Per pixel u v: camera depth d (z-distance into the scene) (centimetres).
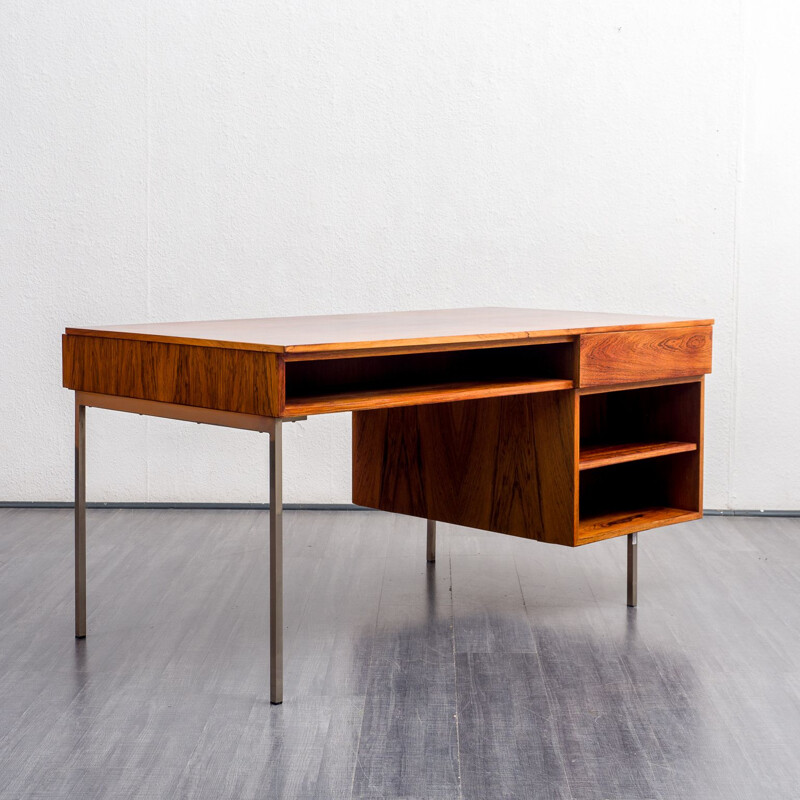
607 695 249
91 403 274
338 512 450
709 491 450
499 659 272
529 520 299
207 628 294
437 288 447
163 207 441
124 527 416
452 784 204
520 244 445
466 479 315
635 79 438
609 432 342
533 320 307
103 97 436
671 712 239
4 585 334
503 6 436
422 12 436
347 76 438
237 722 231
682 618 306
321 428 451
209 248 443
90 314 445
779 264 441
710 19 434
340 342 231
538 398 293
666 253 443
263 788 201
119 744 220
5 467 451
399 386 276
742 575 353
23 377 447
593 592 332
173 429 450
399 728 229
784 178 437
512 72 438
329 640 286
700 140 438
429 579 346
